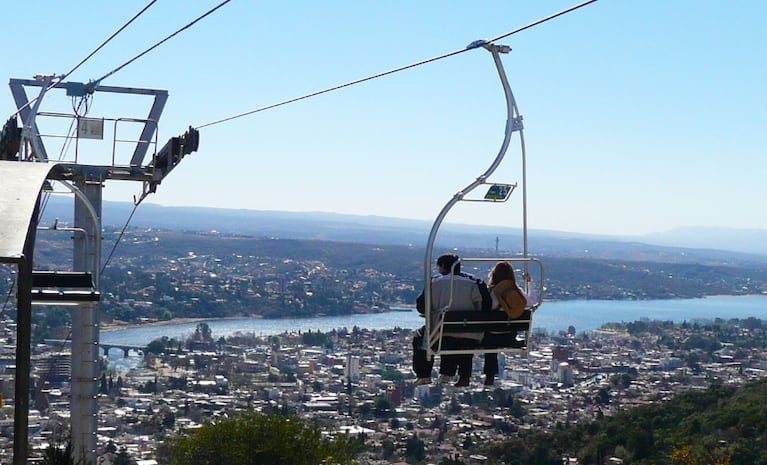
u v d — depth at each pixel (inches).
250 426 634.2
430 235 322.0
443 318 322.3
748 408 1615.4
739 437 1508.4
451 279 321.7
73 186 569.9
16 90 644.7
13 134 613.3
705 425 1609.3
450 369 340.8
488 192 325.4
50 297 363.3
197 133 639.1
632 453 1604.3
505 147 326.3
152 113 659.4
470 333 331.6
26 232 198.2
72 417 613.3
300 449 633.6
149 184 653.9
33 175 229.3
